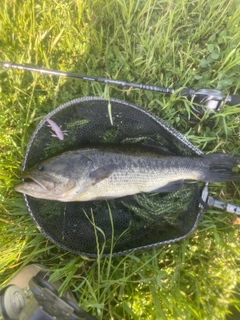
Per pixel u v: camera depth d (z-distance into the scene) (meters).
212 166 0.52
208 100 0.50
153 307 0.55
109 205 0.55
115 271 0.54
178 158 0.51
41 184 0.45
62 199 0.48
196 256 0.59
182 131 0.59
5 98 0.57
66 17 0.59
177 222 0.54
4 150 0.57
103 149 0.49
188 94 0.51
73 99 0.53
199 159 0.52
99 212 0.55
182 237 0.53
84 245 0.54
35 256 0.56
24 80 0.58
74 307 0.45
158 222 0.54
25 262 0.54
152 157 0.50
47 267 0.56
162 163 0.51
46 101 0.58
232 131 0.59
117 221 0.56
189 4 0.60
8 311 0.43
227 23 0.59
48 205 0.52
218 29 0.60
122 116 0.52
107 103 0.51
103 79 0.50
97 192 0.49
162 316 0.50
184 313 0.53
